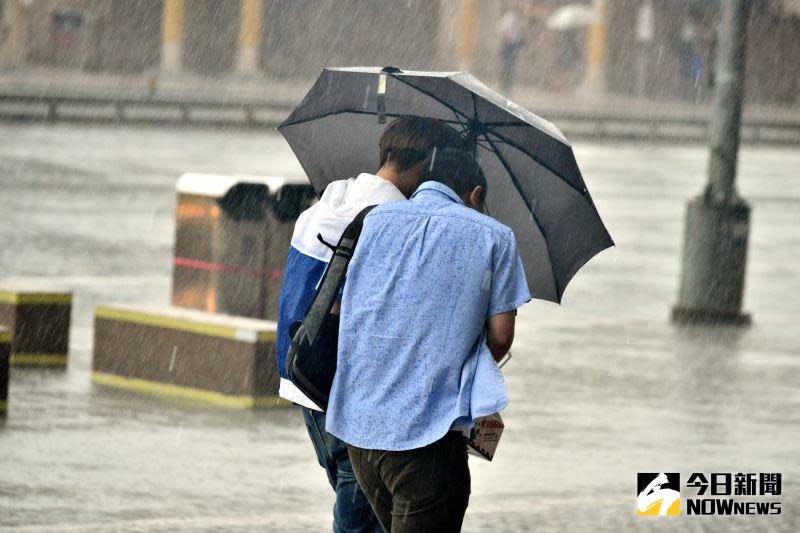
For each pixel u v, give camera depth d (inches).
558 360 1422.2
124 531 804.0
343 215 567.2
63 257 1968.5
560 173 575.2
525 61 7652.6
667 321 1723.7
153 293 1718.8
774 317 1797.5
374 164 646.5
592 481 970.7
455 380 511.5
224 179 1302.9
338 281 529.3
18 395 1146.7
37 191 2699.3
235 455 991.6
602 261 2271.2
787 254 2496.3
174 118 4544.8
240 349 1137.4
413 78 580.1
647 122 5442.9
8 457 955.3
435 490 513.3
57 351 1277.1
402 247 515.8
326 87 619.5
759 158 4849.9
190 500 876.6
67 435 1023.6
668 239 2600.9
